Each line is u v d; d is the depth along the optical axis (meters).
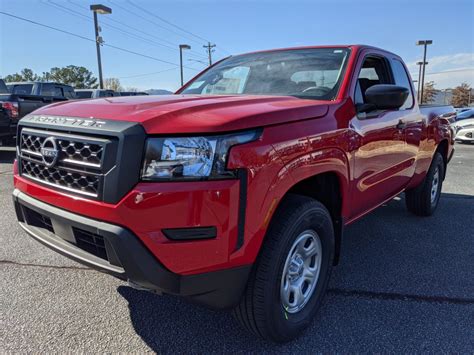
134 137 1.83
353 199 2.91
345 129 2.65
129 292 2.99
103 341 2.40
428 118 4.45
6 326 2.53
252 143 1.94
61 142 2.10
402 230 4.55
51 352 2.29
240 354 2.31
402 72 4.02
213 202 1.83
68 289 3.02
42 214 2.25
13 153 10.19
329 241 2.64
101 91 17.98
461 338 2.47
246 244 1.96
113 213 1.86
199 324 2.60
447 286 3.17
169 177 1.82
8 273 3.26
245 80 3.38
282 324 2.30
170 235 1.84
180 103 2.18
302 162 2.22
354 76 2.99
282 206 2.30
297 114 2.27
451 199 6.12
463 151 13.83
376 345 2.40
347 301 2.91
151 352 2.32
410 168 4.10
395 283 3.21
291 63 3.34
